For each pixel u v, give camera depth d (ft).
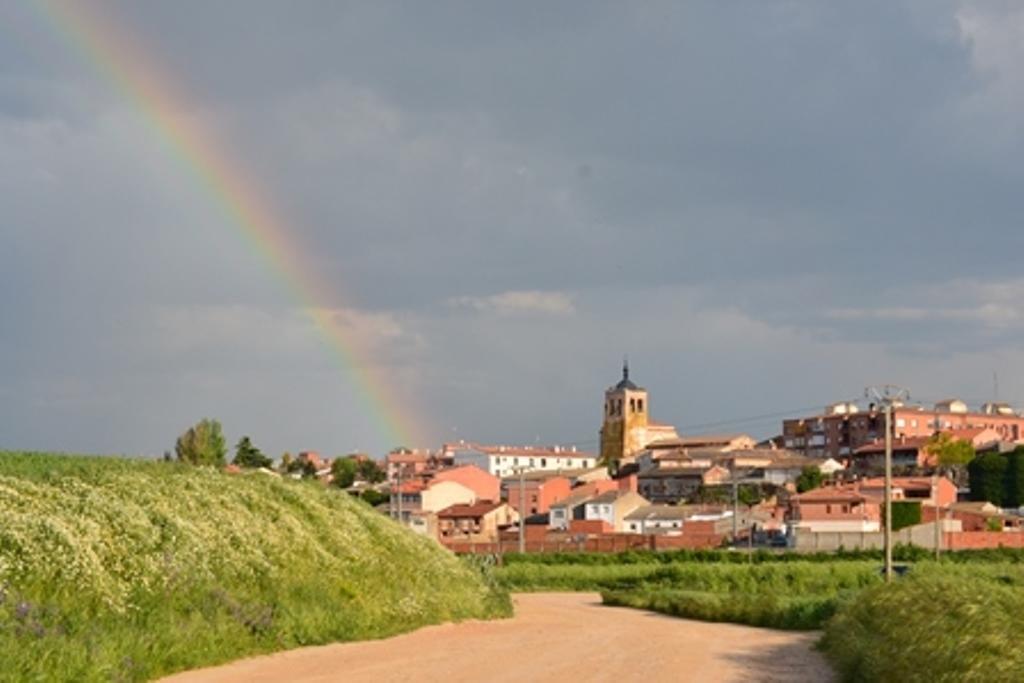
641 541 384.68
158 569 82.99
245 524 106.83
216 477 120.47
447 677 73.72
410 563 135.13
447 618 126.31
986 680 57.72
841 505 406.62
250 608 87.15
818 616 161.89
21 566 71.36
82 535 80.28
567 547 388.57
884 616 92.89
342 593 108.47
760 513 444.14
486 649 95.96
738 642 125.29
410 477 621.72
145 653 67.46
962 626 66.64
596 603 229.04
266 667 74.28
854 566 269.85
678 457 628.28
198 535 94.79
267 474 137.08
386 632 103.50
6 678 54.08
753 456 604.90
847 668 81.92
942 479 462.60
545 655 93.45
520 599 240.94
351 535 128.06
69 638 63.72
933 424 598.75
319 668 75.46
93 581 74.84
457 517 491.31
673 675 82.33
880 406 180.34
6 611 63.36
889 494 175.42
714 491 549.13
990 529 402.52
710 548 366.43
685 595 215.31
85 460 113.19
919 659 65.51
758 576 269.23
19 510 80.43
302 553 112.06
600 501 485.97
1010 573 175.11
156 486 103.76
